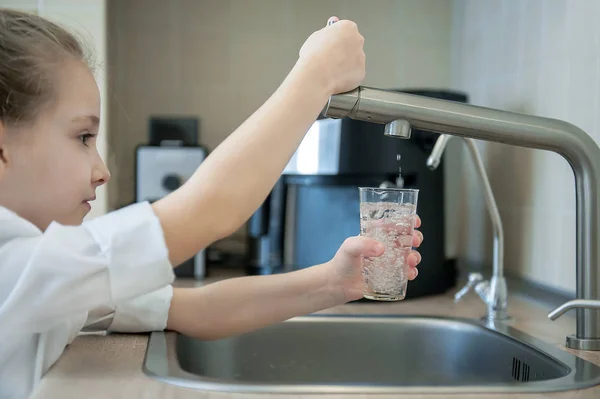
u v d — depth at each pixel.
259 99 1.95
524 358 0.96
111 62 1.86
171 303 0.98
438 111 0.84
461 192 1.83
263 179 0.73
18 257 0.67
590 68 1.20
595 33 1.18
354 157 1.46
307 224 1.54
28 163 0.75
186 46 1.93
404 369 1.15
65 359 0.81
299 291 0.99
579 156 0.92
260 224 1.60
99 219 0.71
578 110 1.24
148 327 0.97
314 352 1.16
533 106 1.43
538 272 1.39
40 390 0.68
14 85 0.73
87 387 0.69
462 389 0.70
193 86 1.94
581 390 0.71
